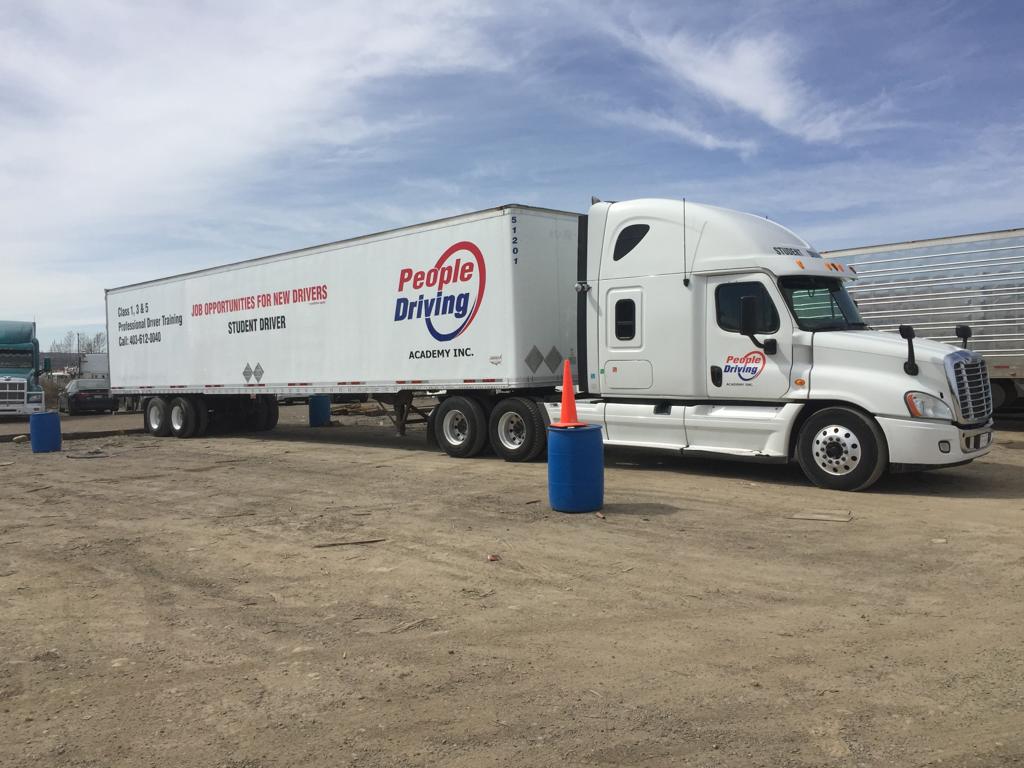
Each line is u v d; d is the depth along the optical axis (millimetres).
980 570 6059
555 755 3426
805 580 5898
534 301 12102
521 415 12156
